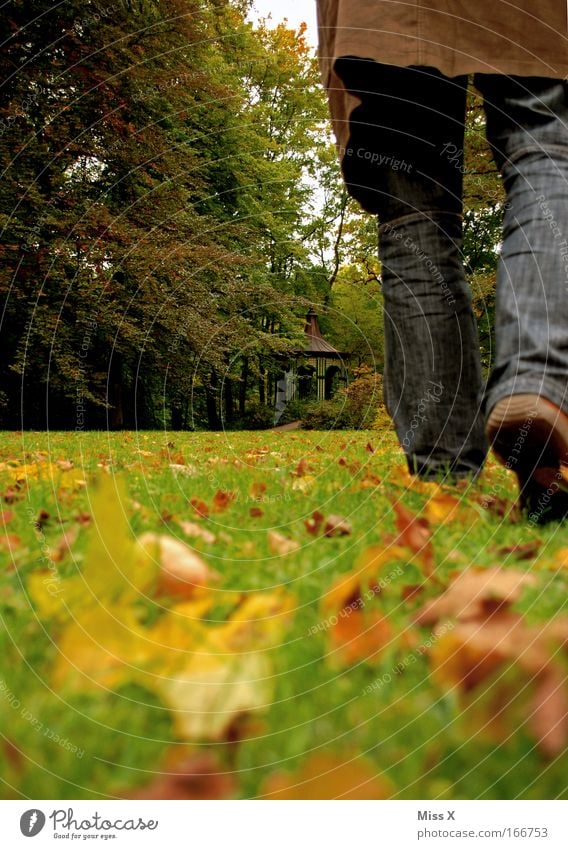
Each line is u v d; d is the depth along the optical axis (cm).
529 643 75
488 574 107
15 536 161
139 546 79
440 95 230
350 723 67
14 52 1166
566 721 61
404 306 236
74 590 77
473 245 1447
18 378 1664
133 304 1441
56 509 205
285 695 70
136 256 1366
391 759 60
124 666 72
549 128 195
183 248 1438
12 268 1244
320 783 56
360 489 245
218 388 2078
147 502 214
